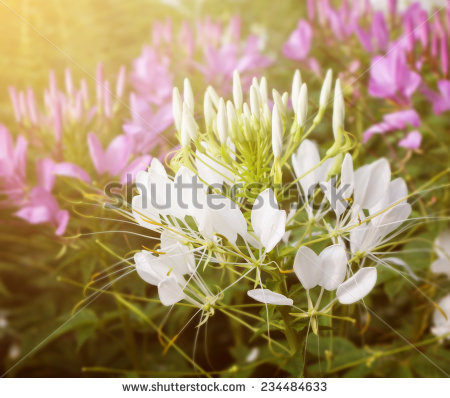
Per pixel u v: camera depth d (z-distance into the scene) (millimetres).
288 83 663
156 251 384
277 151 383
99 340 603
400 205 393
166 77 631
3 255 618
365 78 607
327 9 692
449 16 566
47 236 507
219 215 371
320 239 389
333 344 498
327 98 396
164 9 1036
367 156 588
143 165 468
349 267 401
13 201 536
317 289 461
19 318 608
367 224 400
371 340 554
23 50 744
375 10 785
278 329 397
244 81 635
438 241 517
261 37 896
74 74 746
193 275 398
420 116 621
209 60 659
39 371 585
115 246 495
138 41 950
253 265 383
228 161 392
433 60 574
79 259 510
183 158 396
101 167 497
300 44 649
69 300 604
